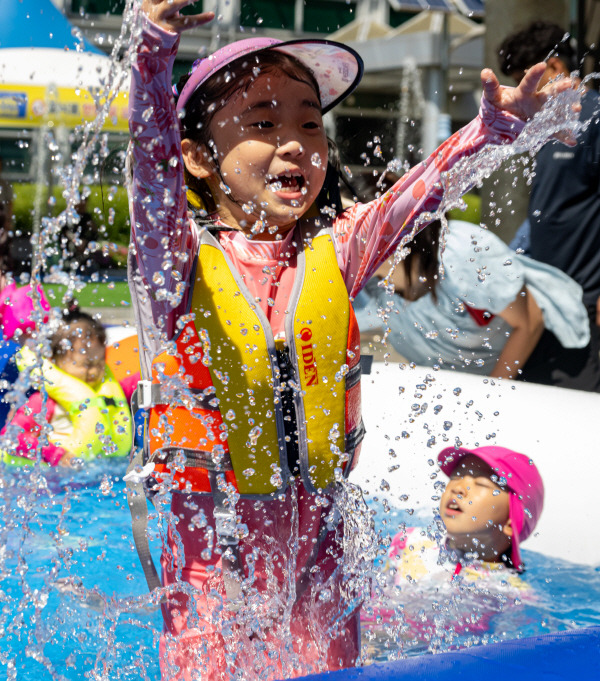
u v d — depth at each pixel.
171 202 1.26
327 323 1.36
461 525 2.10
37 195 6.50
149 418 1.38
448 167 1.47
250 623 1.32
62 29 6.58
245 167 1.34
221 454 1.33
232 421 1.32
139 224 1.28
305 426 1.33
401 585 1.97
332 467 1.35
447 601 1.89
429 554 2.11
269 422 1.33
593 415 2.49
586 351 3.01
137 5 1.16
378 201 1.48
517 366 2.93
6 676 1.42
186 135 1.42
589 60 4.26
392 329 2.99
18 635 1.61
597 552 2.23
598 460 2.35
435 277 2.81
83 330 2.82
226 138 1.36
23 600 1.53
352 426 1.41
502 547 2.12
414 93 8.37
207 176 1.41
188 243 1.36
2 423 2.57
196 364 1.34
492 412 2.61
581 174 3.12
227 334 1.33
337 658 1.36
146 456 1.38
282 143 1.33
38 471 1.50
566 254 3.17
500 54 3.26
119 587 1.87
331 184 1.51
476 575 2.05
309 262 1.40
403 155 7.89
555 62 3.13
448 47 8.27
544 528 2.35
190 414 1.34
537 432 2.50
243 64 1.34
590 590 2.05
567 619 1.86
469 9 8.22
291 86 1.35
